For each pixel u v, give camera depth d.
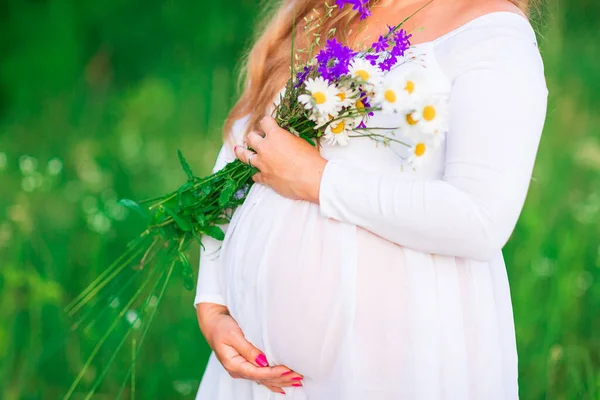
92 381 3.25
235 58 8.05
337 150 1.83
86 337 3.33
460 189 1.65
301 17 2.21
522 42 1.70
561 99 5.35
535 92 1.67
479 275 1.78
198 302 2.10
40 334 3.28
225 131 2.22
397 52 1.75
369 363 1.73
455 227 1.64
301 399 1.85
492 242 1.64
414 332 1.71
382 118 1.78
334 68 1.76
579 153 4.49
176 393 3.25
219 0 8.67
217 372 2.09
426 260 1.74
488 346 1.76
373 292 1.73
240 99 2.23
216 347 1.96
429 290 1.73
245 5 8.61
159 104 6.83
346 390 1.73
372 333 1.73
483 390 1.75
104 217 3.88
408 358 1.72
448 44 1.74
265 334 1.83
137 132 6.21
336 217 1.75
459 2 1.82
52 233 3.93
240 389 2.00
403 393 1.72
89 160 5.34
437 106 1.65
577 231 3.73
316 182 1.76
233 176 2.00
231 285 1.94
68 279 3.65
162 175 5.04
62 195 4.51
